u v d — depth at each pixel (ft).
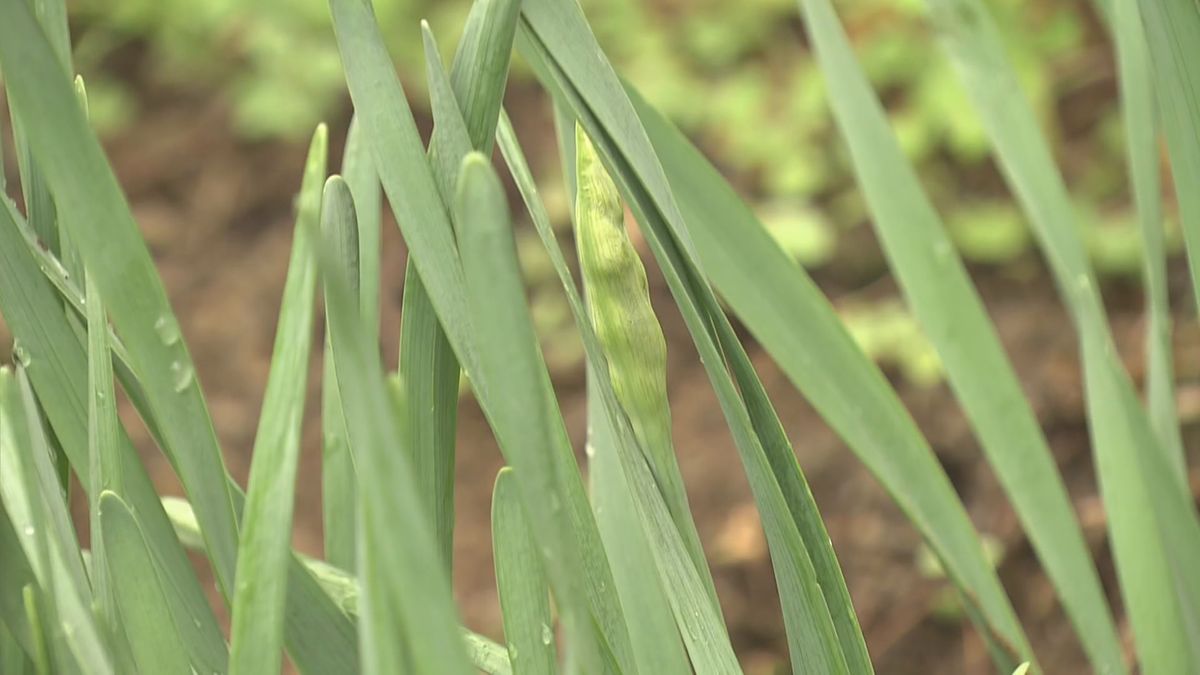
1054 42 8.88
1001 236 8.50
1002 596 2.58
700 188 2.52
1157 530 2.49
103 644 2.10
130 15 9.98
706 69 9.67
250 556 2.04
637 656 2.29
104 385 2.15
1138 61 2.66
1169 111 2.30
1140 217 2.69
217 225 9.51
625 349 2.23
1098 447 2.52
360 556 1.95
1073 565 2.61
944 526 2.57
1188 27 2.27
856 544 7.31
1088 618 2.61
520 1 2.16
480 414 8.34
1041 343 7.97
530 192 2.21
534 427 2.01
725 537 7.41
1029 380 7.69
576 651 2.02
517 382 2.01
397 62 9.62
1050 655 6.70
